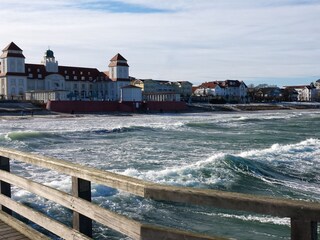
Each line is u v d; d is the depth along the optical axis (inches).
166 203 377.4
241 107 4584.2
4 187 207.3
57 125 1815.9
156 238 108.1
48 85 4116.6
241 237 296.7
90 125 1808.6
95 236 286.8
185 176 517.7
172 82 5895.7
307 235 81.0
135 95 3725.4
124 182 119.1
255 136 1285.7
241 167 569.9
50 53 4234.7
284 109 4896.7
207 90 6033.5
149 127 1654.8
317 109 5007.4
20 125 1809.8
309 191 462.6
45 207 350.3
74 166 143.6
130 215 344.2
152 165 658.2
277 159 678.5
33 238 173.8
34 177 519.5
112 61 4493.1
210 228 317.4
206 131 1526.8
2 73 3838.6
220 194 95.9
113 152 855.1
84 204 136.9
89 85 4559.5
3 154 198.8
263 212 88.0
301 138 1206.9
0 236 180.9
